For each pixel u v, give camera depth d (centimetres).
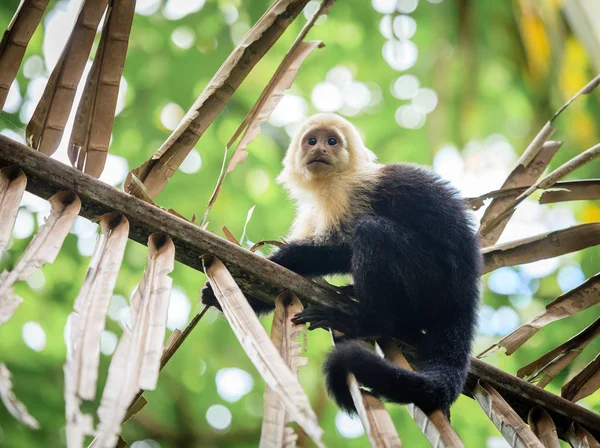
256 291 581
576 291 663
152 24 1540
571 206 1438
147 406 1330
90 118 555
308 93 1631
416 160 1541
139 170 576
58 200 506
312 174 899
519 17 1002
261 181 1463
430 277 737
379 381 537
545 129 733
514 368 1294
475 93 1272
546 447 590
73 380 369
